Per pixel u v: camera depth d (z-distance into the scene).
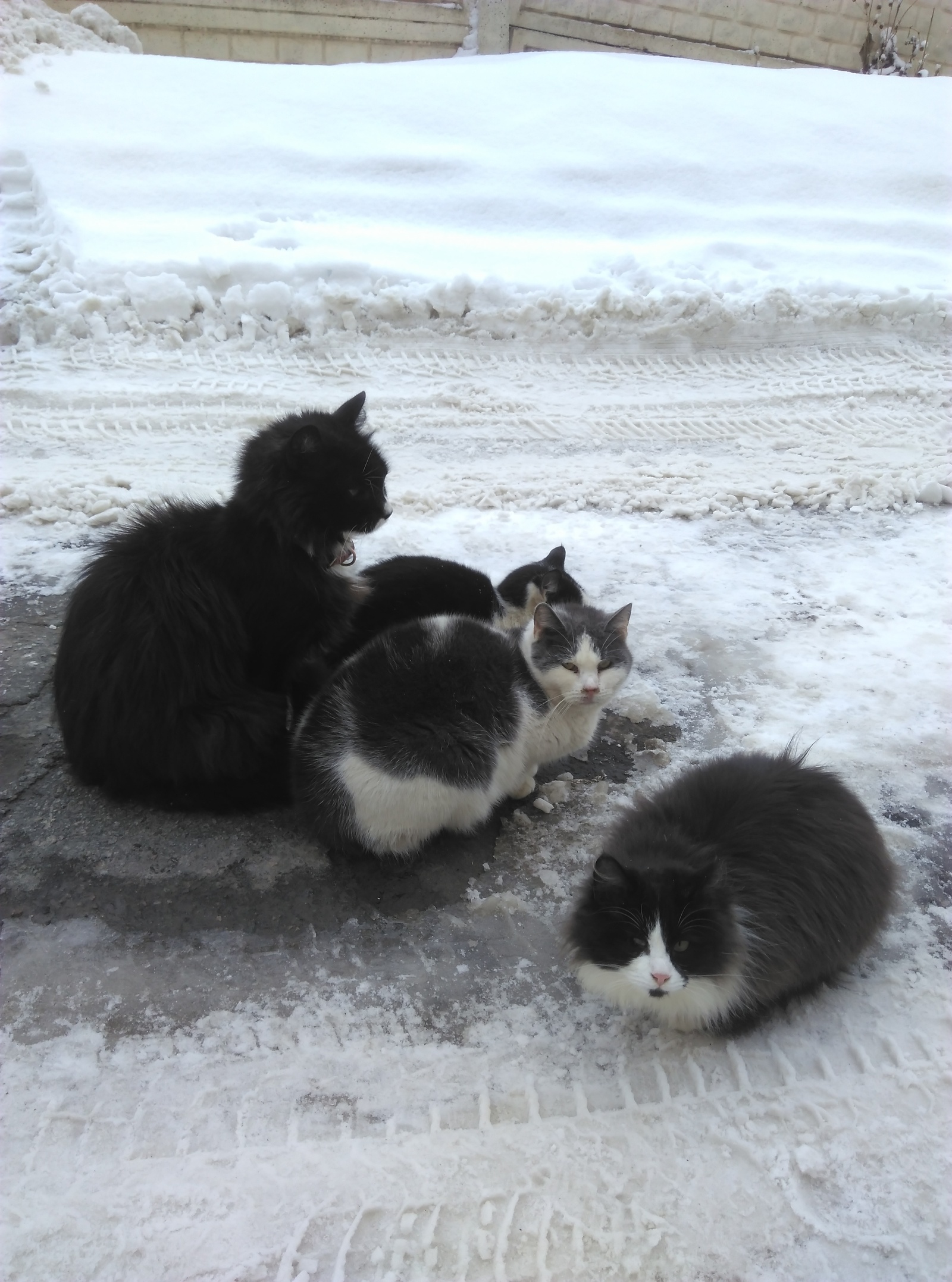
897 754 1.33
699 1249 0.92
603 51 4.37
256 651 1.23
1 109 2.91
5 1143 0.96
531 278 2.50
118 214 2.63
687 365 2.37
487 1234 0.92
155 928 1.11
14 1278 0.89
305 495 1.20
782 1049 1.03
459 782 1.13
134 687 1.17
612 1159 0.96
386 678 1.13
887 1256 0.92
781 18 4.45
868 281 2.59
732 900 0.99
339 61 4.21
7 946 1.09
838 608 1.58
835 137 3.25
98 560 1.24
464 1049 1.03
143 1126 0.97
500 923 1.14
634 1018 1.06
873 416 2.17
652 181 3.00
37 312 2.17
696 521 1.80
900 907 1.15
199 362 2.20
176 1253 0.91
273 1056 1.02
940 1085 1.01
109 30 3.73
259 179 2.83
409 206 2.82
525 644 1.23
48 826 1.20
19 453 1.84
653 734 1.37
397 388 2.19
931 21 4.61
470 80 3.35
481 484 1.86
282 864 1.18
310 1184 0.94
